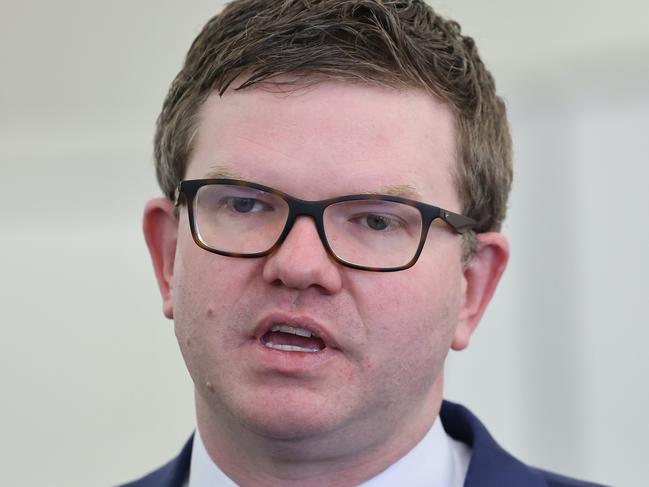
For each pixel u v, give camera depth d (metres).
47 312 4.02
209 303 1.88
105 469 3.95
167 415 3.94
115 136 4.11
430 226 1.94
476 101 2.16
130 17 4.13
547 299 3.68
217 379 1.87
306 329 1.82
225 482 2.07
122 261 4.02
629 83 3.67
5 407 3.99
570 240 3.67
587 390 3.61
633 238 3.59
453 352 3.79
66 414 3.97
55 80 4.16
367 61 1.90
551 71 3.76
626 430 3.56
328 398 1.83
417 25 2.07
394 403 1.93
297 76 1.88
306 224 1.81
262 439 1.91
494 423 3.71
